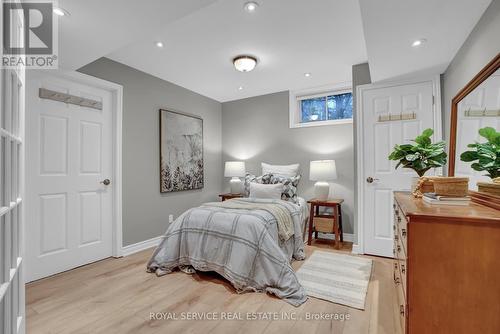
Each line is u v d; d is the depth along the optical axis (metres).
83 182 2.75
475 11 1.63
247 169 4.52
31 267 2.34
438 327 1.09
